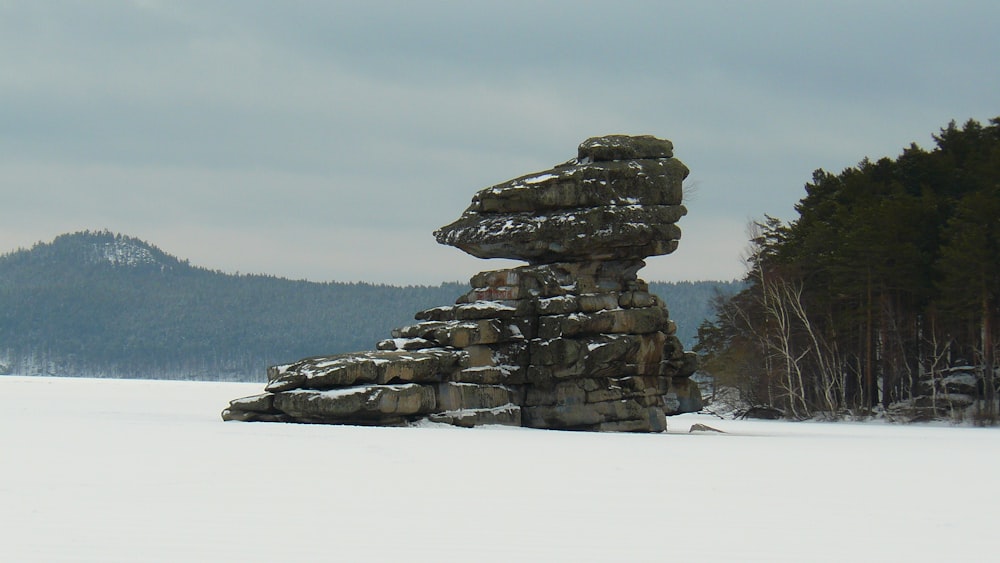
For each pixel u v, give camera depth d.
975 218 83.88
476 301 56.12
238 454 30.89
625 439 44.25
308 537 17.97
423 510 21.00
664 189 54.94
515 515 20.67
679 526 19.84
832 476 29.00
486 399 52.69
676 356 56.41
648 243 54.47
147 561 15.91
